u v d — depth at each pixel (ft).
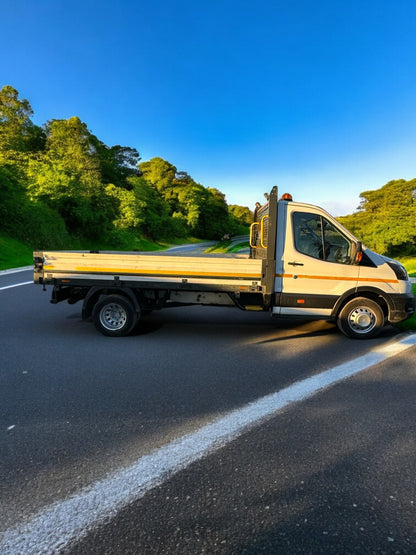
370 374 13.88
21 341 17.71
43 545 5.94
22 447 8.75
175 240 242.78
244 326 21.62
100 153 212.64
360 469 8.05
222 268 18.17
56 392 11.91
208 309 26.71
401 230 122.31
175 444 8.96
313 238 18.15
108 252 20.71
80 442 9.00
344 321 18.58
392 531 6.28
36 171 104.73
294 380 13.21
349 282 18.20
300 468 8.05
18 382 12.69
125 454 8.51
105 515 6.61
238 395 11.86
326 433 9.56
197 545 5.94
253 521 6.47
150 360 15.19
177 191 277.85
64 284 18.78
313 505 6.89
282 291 18.28
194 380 13.10
